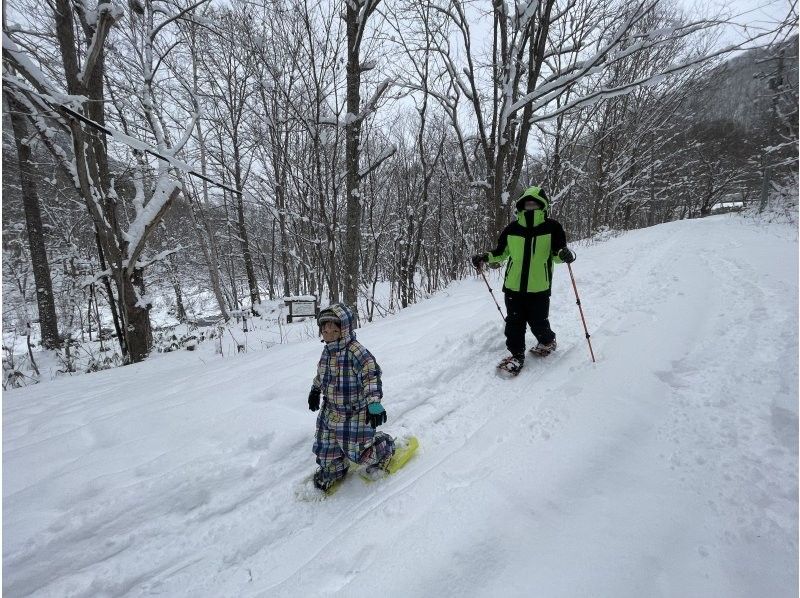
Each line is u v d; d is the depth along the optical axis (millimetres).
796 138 14984
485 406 3273
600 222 23625
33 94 3855
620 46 8836
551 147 16109
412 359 4285
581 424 2691
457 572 1732
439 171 14523
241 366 5148
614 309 5008
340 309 2512
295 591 1814
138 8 8234
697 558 1678
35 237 13898
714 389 2846
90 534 2355
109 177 9727
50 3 7352
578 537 1819
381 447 2564
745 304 4320
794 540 1693
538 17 9242
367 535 2045
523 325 3773
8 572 2129
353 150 7328
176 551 2201
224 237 20969
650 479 2137
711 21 6301
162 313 28172
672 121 22328
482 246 13312
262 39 7551
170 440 3211
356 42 6828
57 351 11578
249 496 2574
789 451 2164
